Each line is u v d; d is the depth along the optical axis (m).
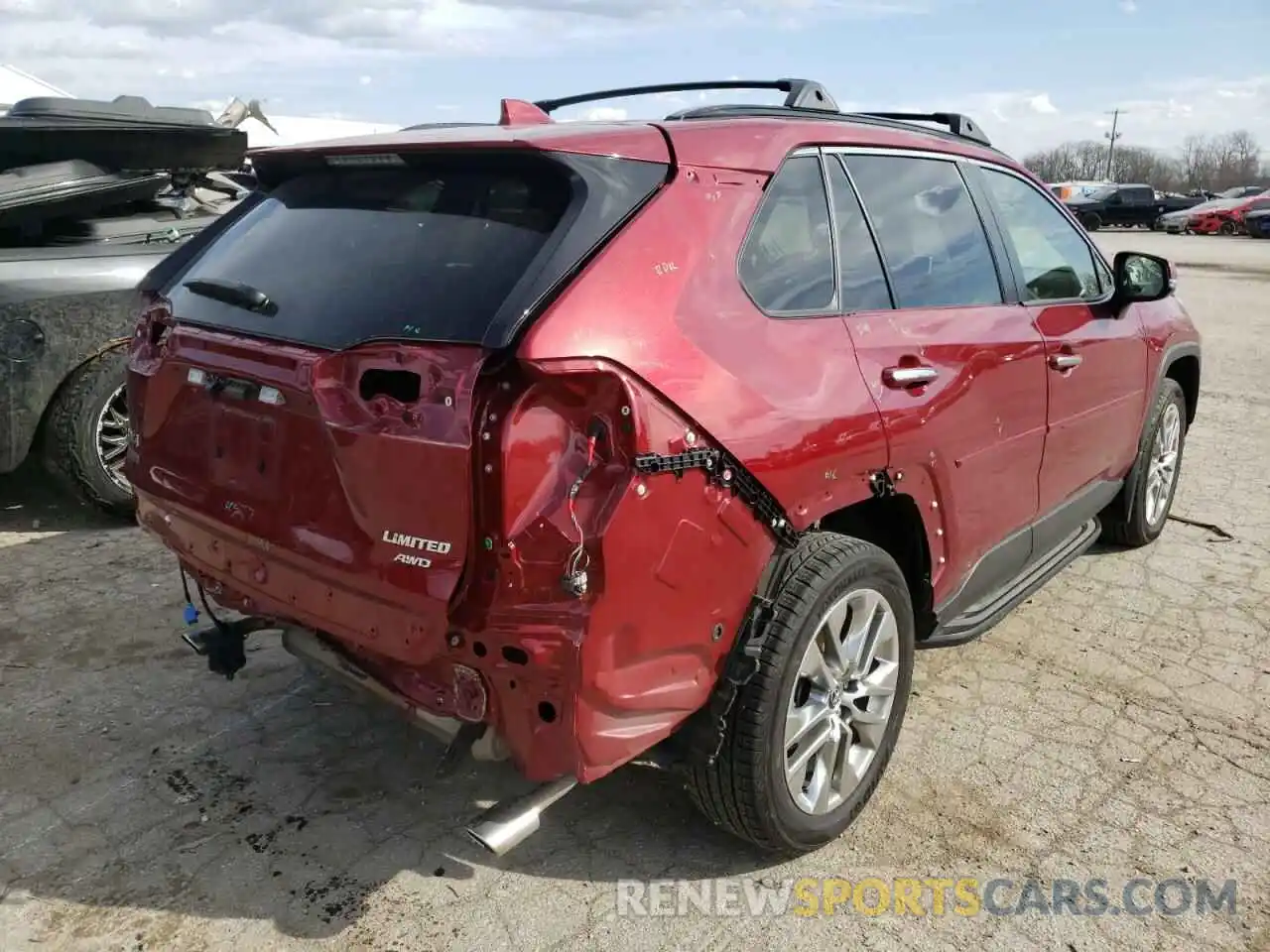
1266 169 108.19
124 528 5.54
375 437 2.22
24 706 3.66
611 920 2.65
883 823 3.05
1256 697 3.79
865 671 2.94
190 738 3.48
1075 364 3.94
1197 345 5.31
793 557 2.67
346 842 2.96
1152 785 3.24
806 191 2.93
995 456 3.48
